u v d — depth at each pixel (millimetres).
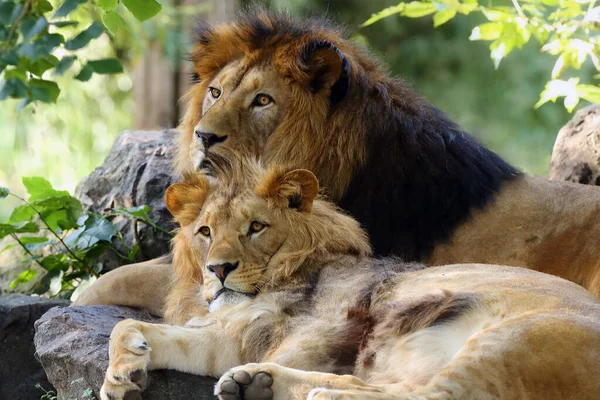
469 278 8227
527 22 14680
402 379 7715
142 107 23953
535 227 10547
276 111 10492
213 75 11133
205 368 8500
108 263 13930
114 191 14367
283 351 8234
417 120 10797
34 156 27141
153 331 8438
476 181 10641
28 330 11531
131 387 8039
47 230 14836
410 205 10391
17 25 13711
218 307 8797
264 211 8914
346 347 8219
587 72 29891
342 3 32469
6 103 27000
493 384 6879
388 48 32969
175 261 9750
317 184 9008
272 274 8859
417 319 7887
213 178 9453
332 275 8867
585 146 13227
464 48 32219
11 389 11414
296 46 10539
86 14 21375
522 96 31188
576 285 8125
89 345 9391
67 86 27281
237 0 23609
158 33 21938
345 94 10484
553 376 6887
